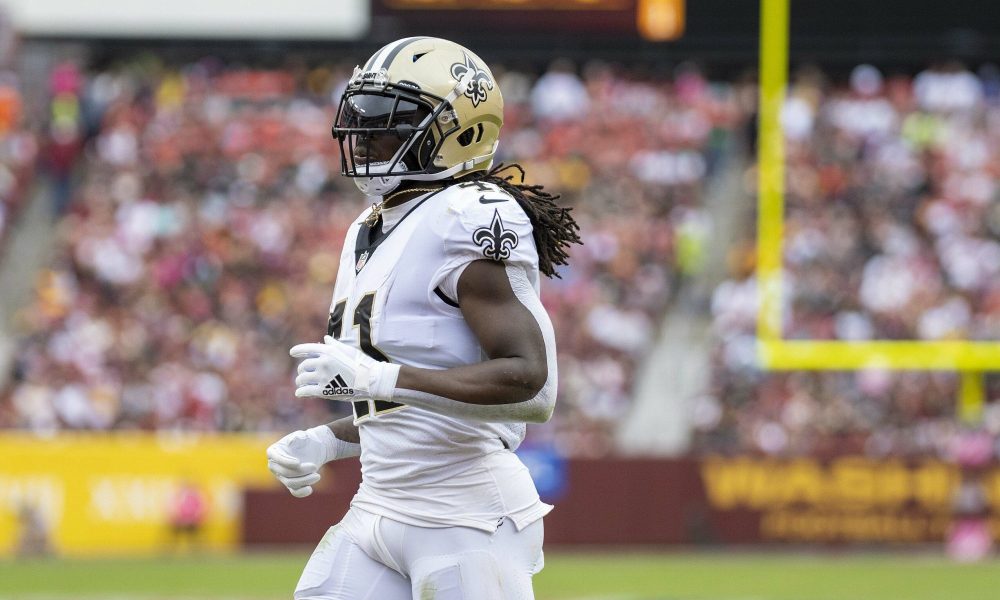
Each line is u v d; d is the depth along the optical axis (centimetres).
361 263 1291
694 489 4956
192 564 4359
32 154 6372
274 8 6328
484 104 1307
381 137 1291
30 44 6619
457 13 5412
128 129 6450
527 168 6284
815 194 6012
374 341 1262
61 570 4162
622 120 6481
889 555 4875
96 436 4909
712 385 5491
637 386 5553
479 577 1261
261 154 6378
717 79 6631
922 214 5966
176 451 4881
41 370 5341
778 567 4341
